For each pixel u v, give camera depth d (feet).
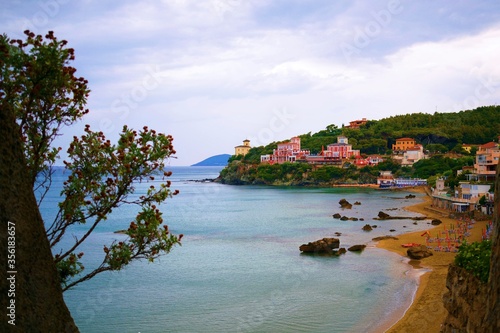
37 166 40.55
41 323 27.04
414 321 99.45
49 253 28.86
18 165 27.58
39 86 36.81
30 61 35.76
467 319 53.72
